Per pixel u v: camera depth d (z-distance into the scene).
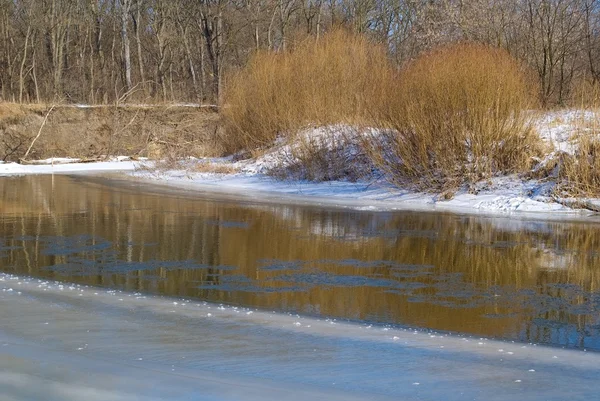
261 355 6.41
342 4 50.12
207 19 45.16
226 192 20.97
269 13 47.81
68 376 5.77
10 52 50.59
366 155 21.67
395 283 9.61
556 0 31.69
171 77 50.44
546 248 12.23
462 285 9.55
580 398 5.52
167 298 8.48
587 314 8.19
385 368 6.12
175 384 5.64
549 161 17.84
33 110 36.22
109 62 56.16
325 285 9.41
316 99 25.09
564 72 32.34
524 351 6.69
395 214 16.28
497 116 18.38
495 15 31.16
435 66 19.44
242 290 9.05
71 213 16.09
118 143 37.09
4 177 26.30
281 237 13.11
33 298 8.30
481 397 5.51
